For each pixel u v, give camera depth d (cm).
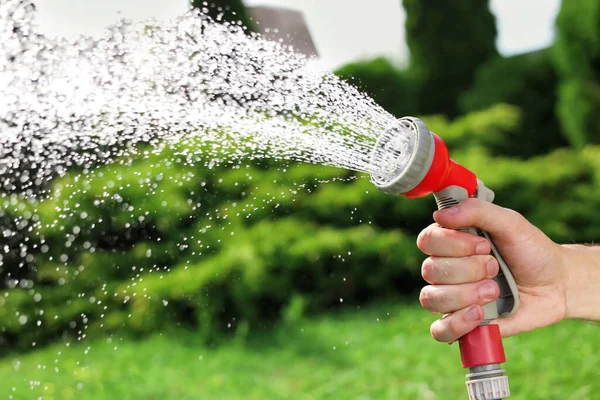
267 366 437
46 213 442
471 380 134
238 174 487
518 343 409
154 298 521
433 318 489
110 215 479
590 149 604
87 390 405
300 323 518
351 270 561
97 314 540
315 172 576
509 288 143
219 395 380
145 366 453
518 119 698
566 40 643
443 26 912
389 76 714
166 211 488
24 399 401
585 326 422
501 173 588
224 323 529
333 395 364
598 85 638
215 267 514
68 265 511
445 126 668
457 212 133
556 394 329
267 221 550
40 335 545
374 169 132
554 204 589
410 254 561
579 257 164
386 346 434
